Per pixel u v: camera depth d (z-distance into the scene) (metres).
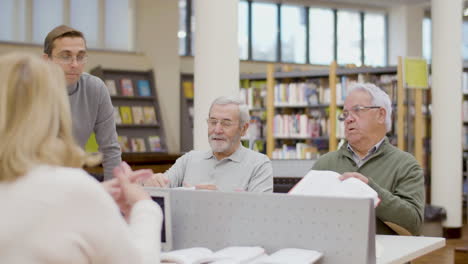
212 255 2.07
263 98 9.22
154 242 1.56
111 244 1.38
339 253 2.09
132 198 1.72
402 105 7.91
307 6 14.27
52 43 2.96
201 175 3.60
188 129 12.39
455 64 7.61
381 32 14.97
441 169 7.73
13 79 1.39
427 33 14.94
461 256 6.56
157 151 11.57
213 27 5.58
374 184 2.95
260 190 3.49
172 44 12.21
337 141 8.55
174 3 12.22
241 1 13.67
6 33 10.77
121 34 11.81
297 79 9.08
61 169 1.38
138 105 11.72
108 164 3.37
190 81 12.71
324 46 14.55
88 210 1.36
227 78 5.61
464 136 9.71
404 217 2.94
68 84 3.01
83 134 3.21
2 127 1.36
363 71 8.23
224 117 3.51
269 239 2.21
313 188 2.32
